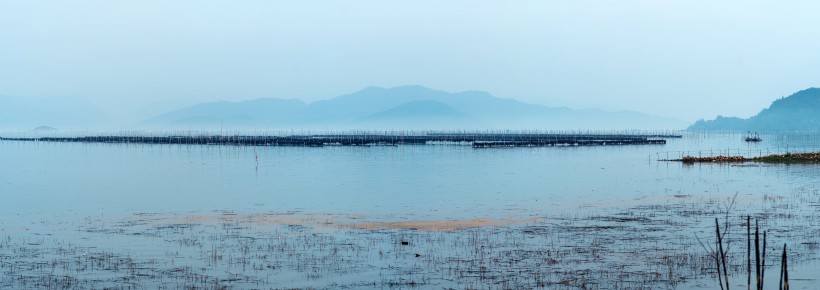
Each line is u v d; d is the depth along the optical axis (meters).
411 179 66.81
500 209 43.25
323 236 33.34
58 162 100.69
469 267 26.56
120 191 57.31
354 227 36.03
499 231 34.31
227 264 27.41
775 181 60.78
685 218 38.00
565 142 154.75
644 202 46.03
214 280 25.02
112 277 25.47
